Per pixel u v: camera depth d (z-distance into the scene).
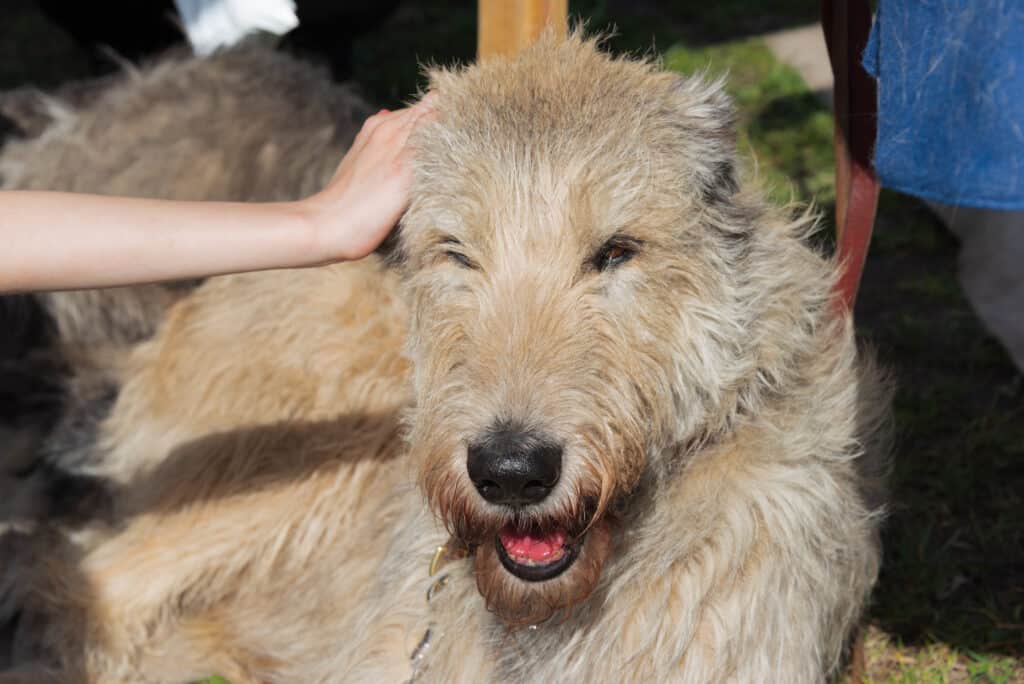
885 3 1.24
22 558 1.70
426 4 4.30
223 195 1.74
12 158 1.88
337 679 1.47
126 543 1.68
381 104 3.07
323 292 1.62
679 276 1.23
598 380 1.18
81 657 1.64
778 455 1.28
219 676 1.61
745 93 3.26
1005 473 1.80
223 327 1.67
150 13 2.32
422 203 1.25
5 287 1.22
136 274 1.23
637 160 1.22
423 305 1.27
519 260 1.21
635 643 1.28
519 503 1.17
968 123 1.22
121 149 1.80
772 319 1.28
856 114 1.38
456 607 1.35
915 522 1.72
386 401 1.58
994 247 2.21
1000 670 1.52
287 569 1.63
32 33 3.99
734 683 1.28
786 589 1.29
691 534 1.26
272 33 1.99
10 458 1.77
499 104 1.25
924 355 2.05
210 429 1.65
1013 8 1.19
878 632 1.58
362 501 1.60
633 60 1.35
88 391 1.78
